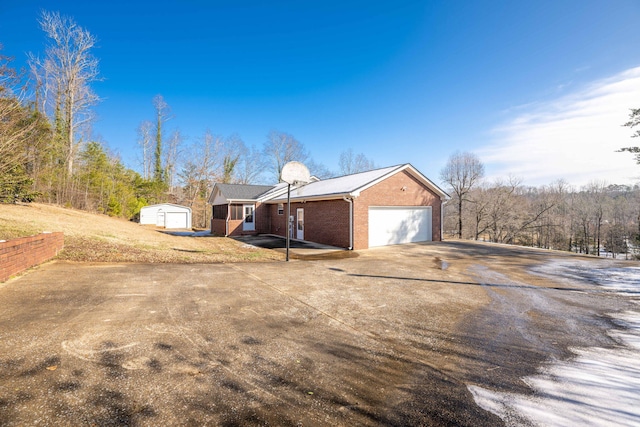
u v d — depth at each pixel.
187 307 5.09
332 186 17.19
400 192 16.05
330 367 3.29
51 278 6.51
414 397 2.78
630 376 3.24
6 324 4.06
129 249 10.46
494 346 3.96
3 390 2.60
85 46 25.47
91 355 3.31
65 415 2.33
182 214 33.94
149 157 44.06
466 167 33.69
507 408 2.64
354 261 10.83
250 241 17.50
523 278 8.44
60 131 24.09
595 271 9.54
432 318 4.99
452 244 16.55
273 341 3.91
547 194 35.75
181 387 2.79
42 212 15.23
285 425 2.35
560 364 3.50
